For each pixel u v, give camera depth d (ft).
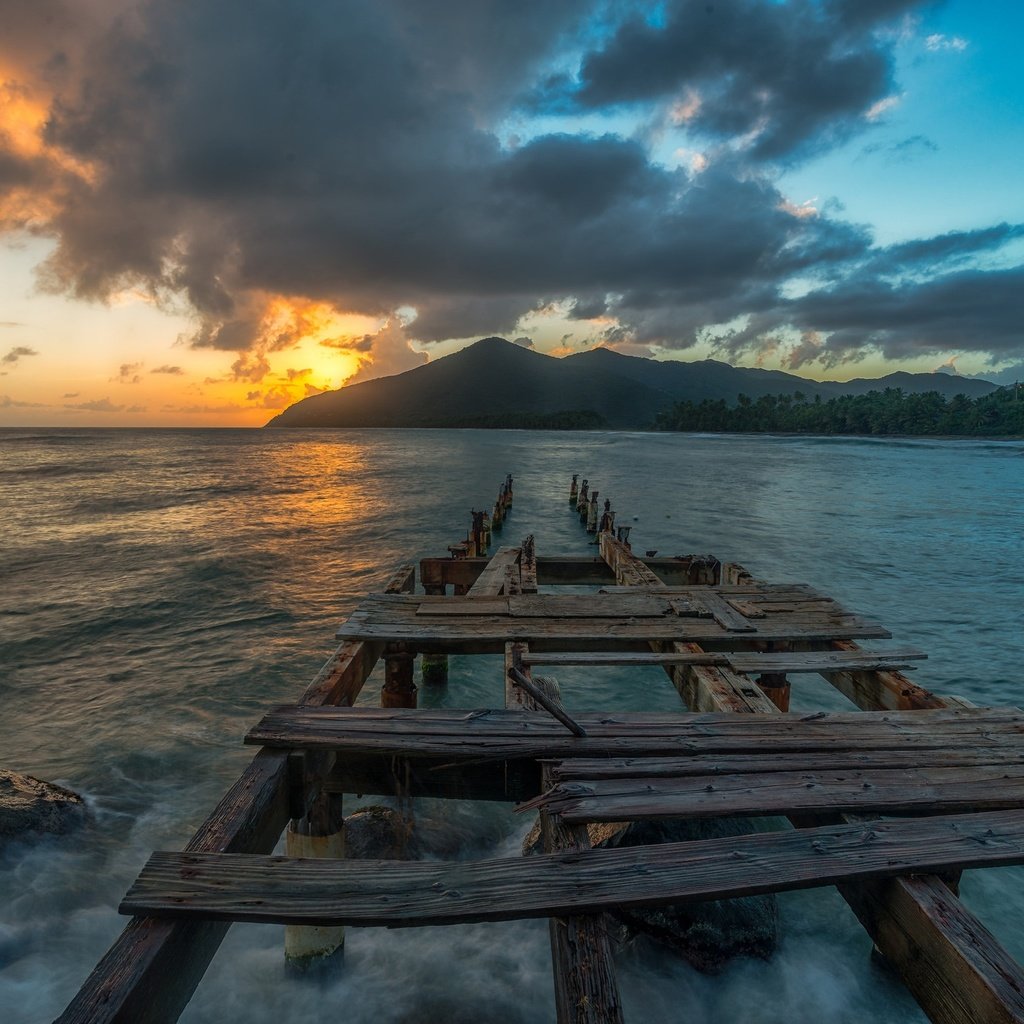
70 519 104.01
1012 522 100.32
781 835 11.19
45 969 17.24
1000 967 8.57
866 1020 15.30
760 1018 15.26
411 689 24.93
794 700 34.50
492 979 16.60
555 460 263.49
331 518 105.19
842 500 128.06
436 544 82.48
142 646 44.11
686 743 14.61
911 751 14.57
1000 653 43.27
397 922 9.21
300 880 9.80
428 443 478.59
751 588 29.63
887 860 10.57
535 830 19.54
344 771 15.11
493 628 23.49
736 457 281.13
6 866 20.49
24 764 28.12
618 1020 8.28
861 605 54.60
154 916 9.16
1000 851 10.90
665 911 16.56
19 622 49.44
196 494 141.38
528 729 15.16
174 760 28.66
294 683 37.68
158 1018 8.41
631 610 25.84
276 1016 15.67
